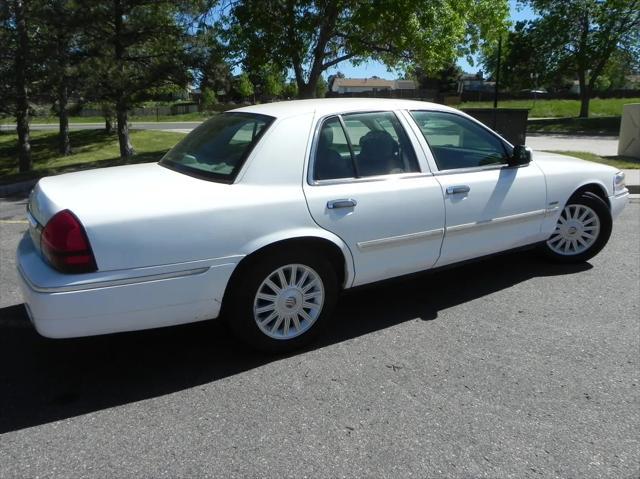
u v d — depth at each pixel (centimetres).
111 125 2717
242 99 5138
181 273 327
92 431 296
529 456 271
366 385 338
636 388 332
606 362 362
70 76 1527
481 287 497
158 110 5594
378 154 405
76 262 304
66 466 267
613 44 3169
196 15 1568
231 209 339
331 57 1458
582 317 430
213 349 389
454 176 433
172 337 409
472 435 288
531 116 4072
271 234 350
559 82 3678
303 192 364
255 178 355
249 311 356
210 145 400
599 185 534
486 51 1616
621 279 511
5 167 2153
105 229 309
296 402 321
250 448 280
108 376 355
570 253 542
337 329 417
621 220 748
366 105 414
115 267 312
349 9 1295
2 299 480
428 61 1373
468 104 5269
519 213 473
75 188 350
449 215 427
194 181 361
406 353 377
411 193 405
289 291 369
